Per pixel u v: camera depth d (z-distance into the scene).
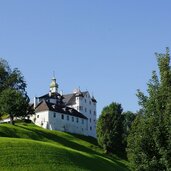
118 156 150.25
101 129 158.12
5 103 148.38
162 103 37.47
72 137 162.75
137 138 37.91
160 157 36.91
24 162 76.75
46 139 132.00
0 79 188.38
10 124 145.00
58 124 191.88
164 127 36.47
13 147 82.25
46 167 77.06
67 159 84.50
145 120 37.75
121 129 158.88
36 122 190.38
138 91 39.38
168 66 38.31
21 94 156.62
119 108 163.62
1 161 75.00
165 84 37.81
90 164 88.56
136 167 37.66
